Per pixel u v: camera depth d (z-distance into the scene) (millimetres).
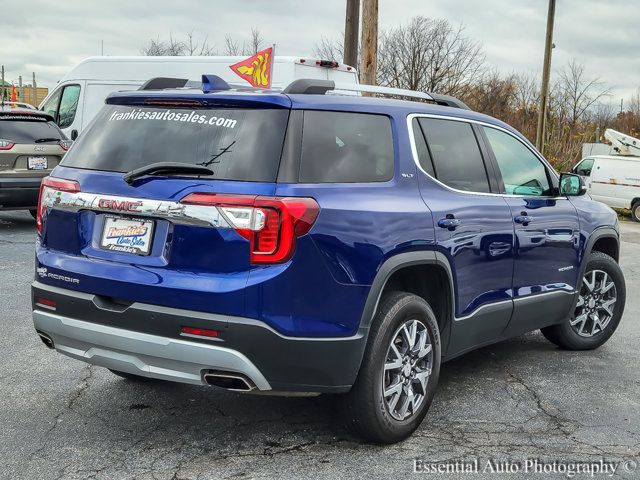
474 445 4078
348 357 3682
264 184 3504
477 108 34375
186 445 3969
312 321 3545
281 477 3615
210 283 3471
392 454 3926
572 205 5652
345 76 12805
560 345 6043
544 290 5273
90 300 3746
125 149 3912
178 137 3795
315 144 3734
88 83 14766
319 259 3547
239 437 4094
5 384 4871
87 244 3873
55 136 11672
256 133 3639
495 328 4875
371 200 3850
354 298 3686
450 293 4352
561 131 31672
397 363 3984
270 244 3445
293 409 4520
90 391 4770
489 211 4676
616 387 5160
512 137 5246
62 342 3939
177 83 4547
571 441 4180
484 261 4621
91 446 3930
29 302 7137
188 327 3486
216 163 3617
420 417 4184
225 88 3971
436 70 32219
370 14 12664
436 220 4199
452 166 4559
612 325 6148
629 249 13852
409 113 4383
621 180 21766
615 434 4305
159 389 4824
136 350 3625
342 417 3939
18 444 3934
